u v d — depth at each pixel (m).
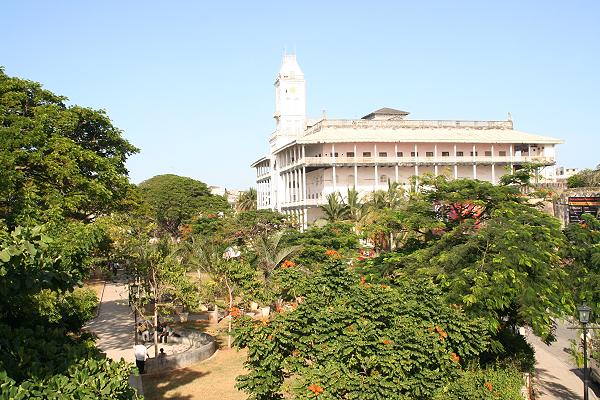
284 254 30.78
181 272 24.53
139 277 23.81
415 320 12.28
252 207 93.06
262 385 10.78
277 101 83.50
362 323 11.44
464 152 69.88
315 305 12.08
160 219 68.69
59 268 8.81
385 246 33.22
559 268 16.92
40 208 20.17
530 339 28.03
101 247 23.88
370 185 66.88
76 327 13.58
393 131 69.25
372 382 10.46
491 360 17.17
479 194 19.38
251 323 11.73
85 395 6.88
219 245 41.59
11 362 7.26
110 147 27.64
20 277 7.12
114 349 22.80
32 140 21.00
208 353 22.23
